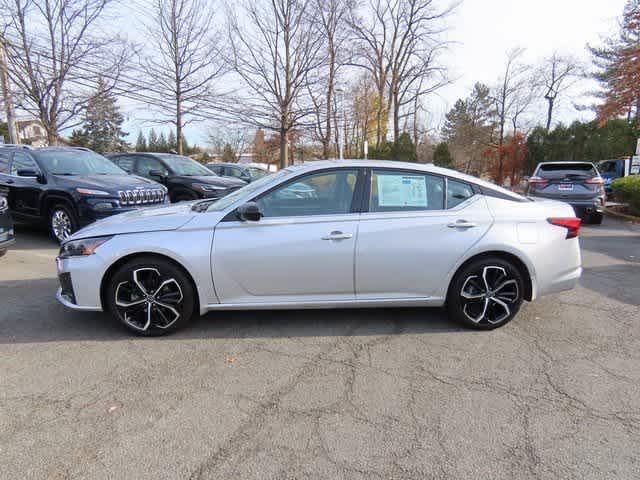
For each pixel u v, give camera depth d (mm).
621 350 3494
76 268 3537
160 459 2209
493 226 3717
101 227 3715
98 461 2186
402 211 3689
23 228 8938
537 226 3779
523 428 2492
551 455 2270
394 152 25656
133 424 2488
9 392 2795
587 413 2643
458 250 3674
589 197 10133
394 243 3615
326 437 2396
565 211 3959
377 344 3555
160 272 3559
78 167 7781
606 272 5875
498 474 2133
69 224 7133
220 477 2092
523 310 4359
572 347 3539
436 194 3771
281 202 3658
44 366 3137
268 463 2191
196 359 3273
